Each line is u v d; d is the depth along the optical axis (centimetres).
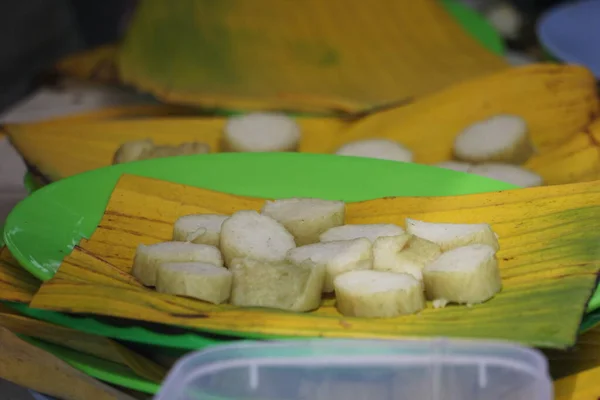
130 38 111
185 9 114
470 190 73
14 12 168
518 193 70
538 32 113
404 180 75
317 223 69
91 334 62
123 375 61
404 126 91
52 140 86
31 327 62
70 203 72
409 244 65
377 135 90
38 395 64
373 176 75
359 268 64
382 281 61
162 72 105
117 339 61
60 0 180
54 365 63
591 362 61
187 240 68
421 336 57
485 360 52
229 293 62
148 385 60
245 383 53
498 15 142
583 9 115
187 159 77
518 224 68
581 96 91
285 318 58
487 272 61
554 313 58
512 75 93
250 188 76
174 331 59
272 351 53
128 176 74
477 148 84
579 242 64
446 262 62
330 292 64
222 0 116
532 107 91
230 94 101
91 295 61
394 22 119
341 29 116
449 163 83
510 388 52
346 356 53
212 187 76
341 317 59
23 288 64
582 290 60
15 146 85
